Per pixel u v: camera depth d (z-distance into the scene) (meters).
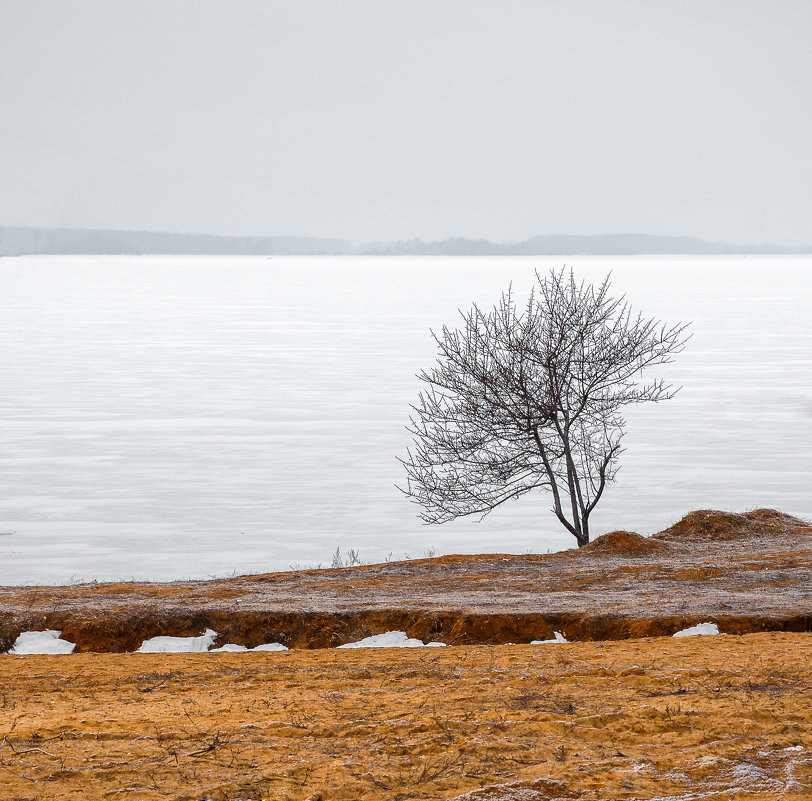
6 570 63.94
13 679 15.69
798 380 170.50
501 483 49.88
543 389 46.97
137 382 170.25
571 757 9.86
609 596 25.16
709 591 25.70
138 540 73.56
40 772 9.50
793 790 8.84
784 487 92.62
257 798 8.79
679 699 12.42
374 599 25.30
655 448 113.00
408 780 9.24
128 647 21.88
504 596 25.69
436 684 14.17
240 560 67.56
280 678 15.19
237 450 111.81
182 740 10.74
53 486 92.88
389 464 104.19
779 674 14.24
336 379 172.75
